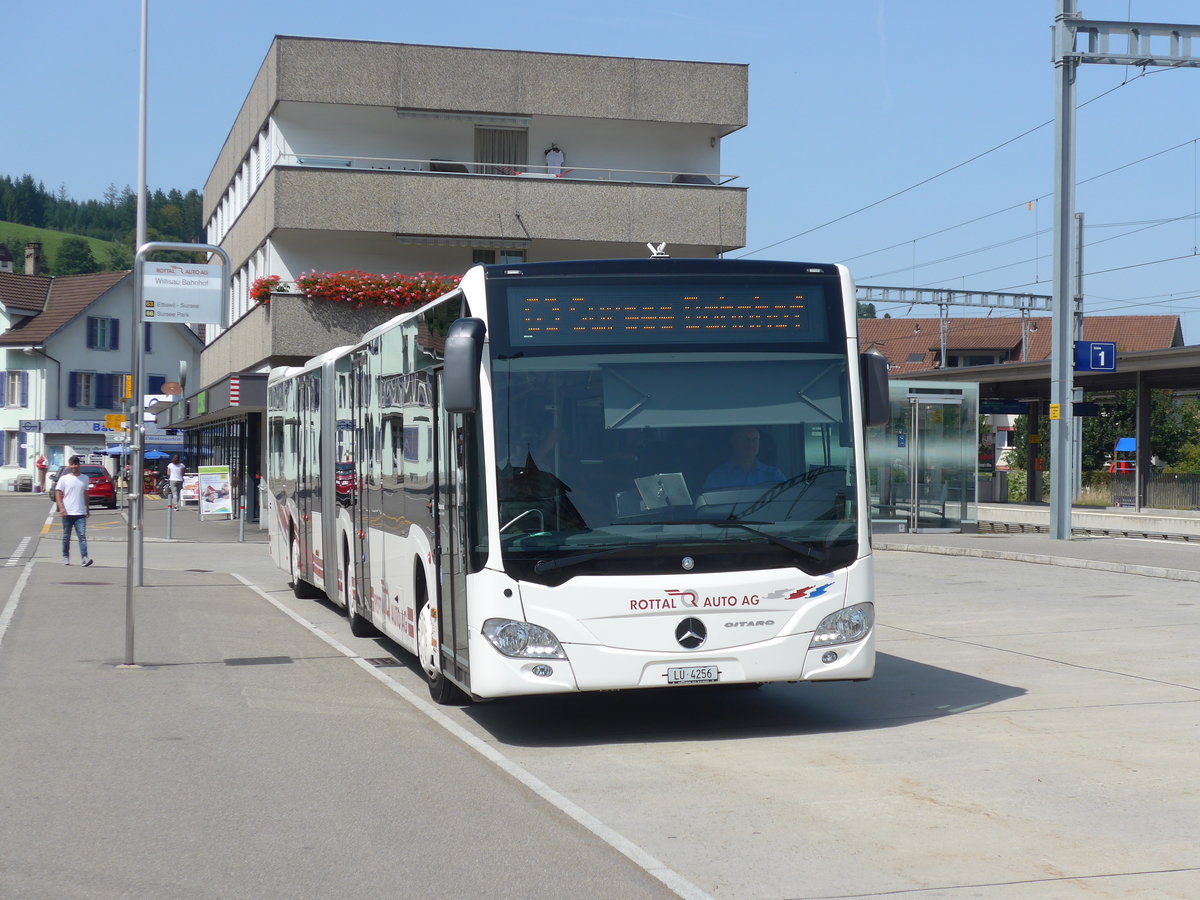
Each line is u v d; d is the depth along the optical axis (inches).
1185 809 275.9
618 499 343.9
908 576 826.8
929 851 247.3
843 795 291.4
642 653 340.5
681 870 236.7
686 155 1533.0
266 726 377.1
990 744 342.6
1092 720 372.8
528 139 1502.2
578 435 345.4
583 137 1512.1
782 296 360.5
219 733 366.6
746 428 351.6
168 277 715.4
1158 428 2070.6
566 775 316.2
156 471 2647.6
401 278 1354.6
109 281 2970.0
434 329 394.9
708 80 1493.6
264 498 1638.8
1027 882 227.9
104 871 237.3
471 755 337.7
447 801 288.4
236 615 673.6
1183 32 1039.6
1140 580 769.6
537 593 338.6
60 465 2901.1
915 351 3580.2
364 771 319.0
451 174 1387.8
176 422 2041.1
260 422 1638.8
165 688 443.2
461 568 359.9
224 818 274.2
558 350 348.8
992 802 282.8
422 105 1432.1
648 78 1481.3
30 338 2893.7
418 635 420.2
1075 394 1100.5
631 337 351.6
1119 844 250.7
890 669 476.1
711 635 343.3
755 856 245.1
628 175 1518.2
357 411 541.3
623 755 339.3
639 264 355.9
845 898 220.4
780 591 346.9
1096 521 1401.3
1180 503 1444.4
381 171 1374.3
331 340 1349.7
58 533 1461.6
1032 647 520.7
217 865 240.5
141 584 840.9
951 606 662.5
